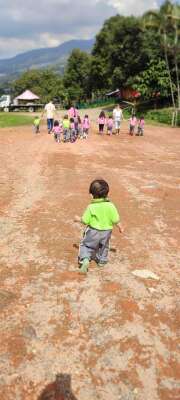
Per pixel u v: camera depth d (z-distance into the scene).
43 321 3.62
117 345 3.35
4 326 3.53
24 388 2.89
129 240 5.49
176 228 6.01
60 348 3.29
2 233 5.57
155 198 7.64
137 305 3.92
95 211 4.33
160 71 37.00
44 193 7.75
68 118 15.85
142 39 40.25
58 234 5.57
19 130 20.16
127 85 44.97
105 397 2.84
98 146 14.76
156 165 11.11
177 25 32.62
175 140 17.58
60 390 2.88
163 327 3.60
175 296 4.11
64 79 79.88
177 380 3.01
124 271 4.58
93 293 4.09
